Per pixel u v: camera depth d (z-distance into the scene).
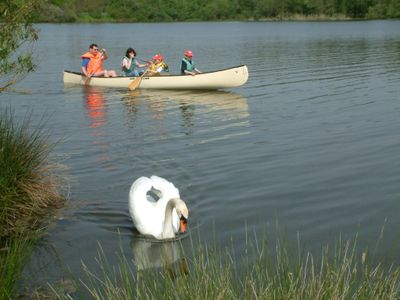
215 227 8.72
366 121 15.89
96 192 10.27
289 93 21.05
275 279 5.93
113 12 92.75
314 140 13.84
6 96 20.64
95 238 8.45
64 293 6.85
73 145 13.71
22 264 7.22
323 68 28.06
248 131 15.02
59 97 20.75
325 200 9.77
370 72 26.11
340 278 5.62
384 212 9.20
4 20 8.88
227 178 10.99
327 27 71.38
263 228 8.65
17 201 9.12
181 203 7.73
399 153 12.47
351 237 8.28
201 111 18.11
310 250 7.81
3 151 9.21
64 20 85.06
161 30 69.62
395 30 61.94
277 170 11.45
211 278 5.72
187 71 22.88
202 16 97.62
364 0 90.88
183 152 12.97
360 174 11.09
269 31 64.81
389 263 7.37
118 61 33.12
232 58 33.88
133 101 20.09
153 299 5.79
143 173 11.40
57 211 9.33
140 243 8.28
